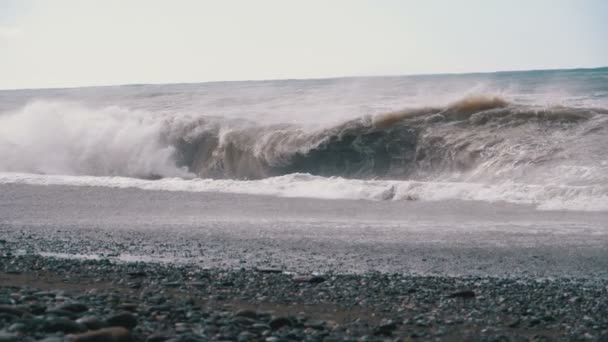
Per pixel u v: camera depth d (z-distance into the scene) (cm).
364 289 834
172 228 1364
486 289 841
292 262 1056
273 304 751
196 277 899
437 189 1680
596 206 1460
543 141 1941
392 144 2241
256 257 1094
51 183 2094
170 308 677
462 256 1095
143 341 545
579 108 2164
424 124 2267
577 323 674
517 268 1009
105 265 978
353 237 1255
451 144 2091
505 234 1255
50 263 988
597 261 1045
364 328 643
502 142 1992
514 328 655
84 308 645
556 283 903
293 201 1683
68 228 1377
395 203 1625
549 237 1222
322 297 789
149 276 902
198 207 1623
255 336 581
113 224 1418
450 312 720
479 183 1775
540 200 1548
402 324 668
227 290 822
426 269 1006
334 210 1549
